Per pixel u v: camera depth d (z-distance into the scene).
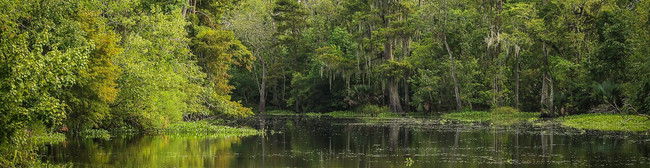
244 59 37.72
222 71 36.09
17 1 14.07
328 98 62.41
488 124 33.62
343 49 61.16
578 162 15.66
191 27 37.34
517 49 43.91
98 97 20.97
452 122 36.72
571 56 44.69
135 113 25.94
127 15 28.36
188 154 17.64
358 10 59.47
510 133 25.73
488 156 17.25
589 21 42.81
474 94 50.34
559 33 41.97
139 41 24.19
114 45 22.00
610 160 15.92
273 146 20.39
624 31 38.03
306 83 61.34
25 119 12.34
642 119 30.33
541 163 15.60
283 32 63.31
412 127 31.59
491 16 47.72
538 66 46.00
